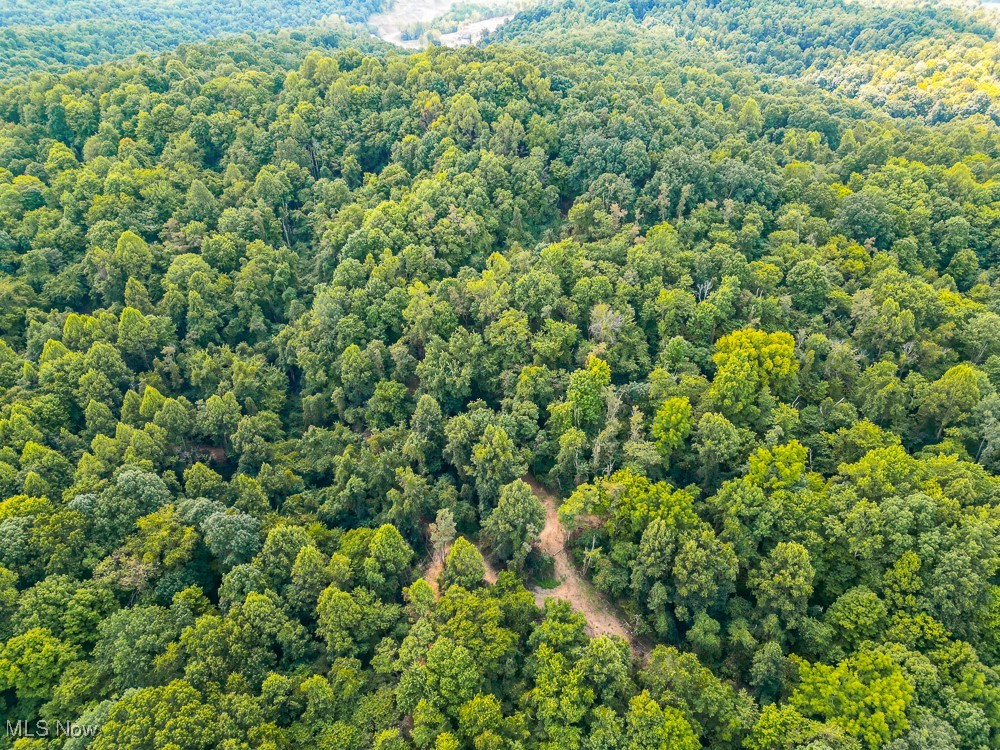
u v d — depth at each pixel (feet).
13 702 261.85
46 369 381.40
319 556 298.35
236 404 393.29
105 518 310.04
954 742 231.91
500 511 323.16
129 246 454.40
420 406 368.48
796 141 606.55
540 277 419.13
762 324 418.10
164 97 600.39
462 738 251.19
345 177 574.56
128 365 424.46
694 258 446.19
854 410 363.56
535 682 267.39
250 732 239.30
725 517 309.22
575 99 602.44
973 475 312.91
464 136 562.25
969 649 253.65
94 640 272.51
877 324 402.11
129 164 530.27
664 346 406.41
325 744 247.29
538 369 384.06
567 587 331.98
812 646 278.05
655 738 241.76
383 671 272.92
